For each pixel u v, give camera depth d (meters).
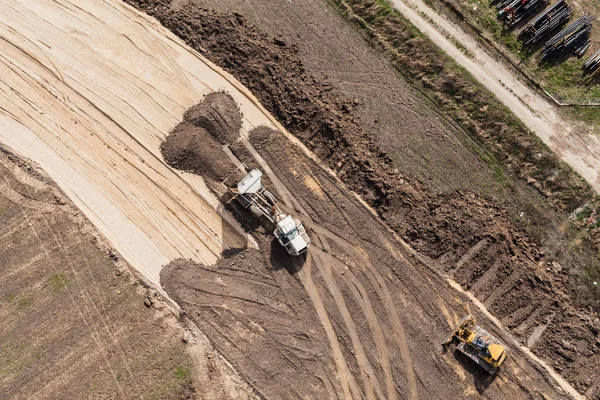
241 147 25.64
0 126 25.48
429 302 24.27
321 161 25.86
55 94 26.12
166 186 25.31
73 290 23.02
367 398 23.47
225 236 24.88
